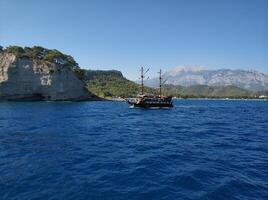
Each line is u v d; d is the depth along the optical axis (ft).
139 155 74.13
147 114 265.13
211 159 69.87
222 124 174.50
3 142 91.04
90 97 583.17
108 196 43.27
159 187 47.65
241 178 53.06
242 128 150.82
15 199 41.60
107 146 87.71
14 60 454.40
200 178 52.80
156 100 357.41
